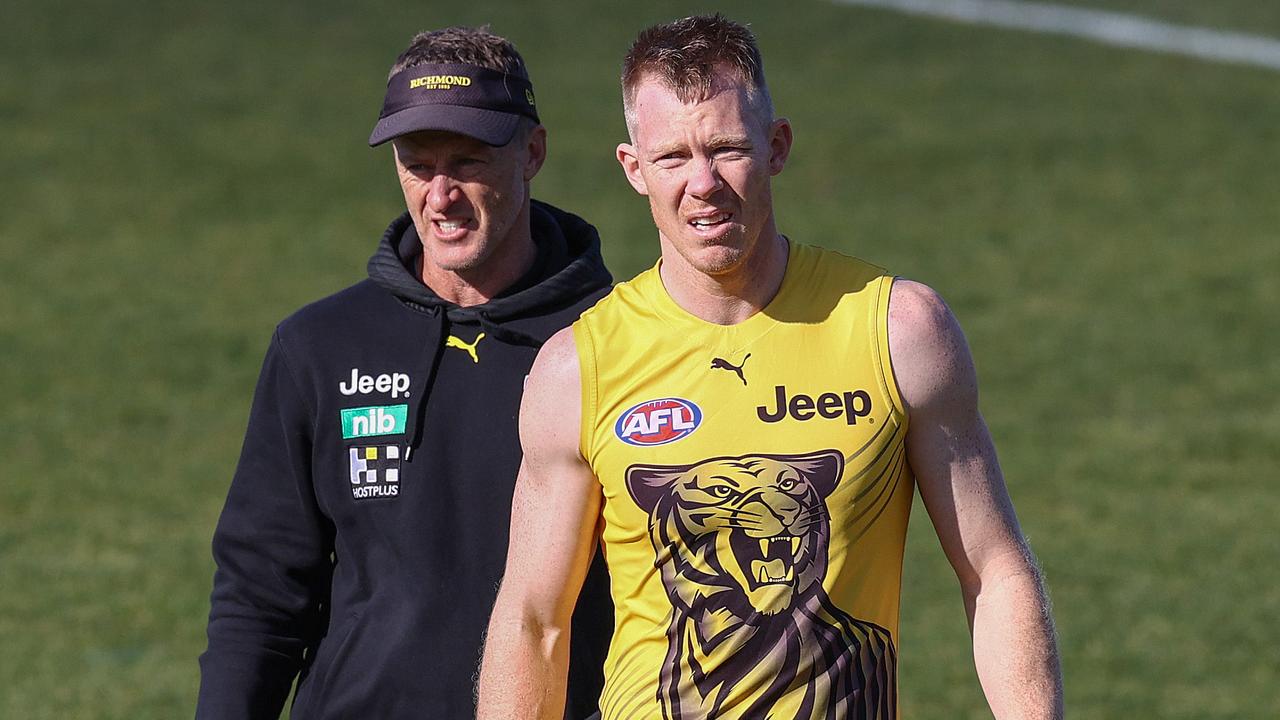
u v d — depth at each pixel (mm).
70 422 40031
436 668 12195
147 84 71125
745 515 10047
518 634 11023
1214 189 60062
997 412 40875
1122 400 41688
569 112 67375
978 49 77438
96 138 64750
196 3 81812
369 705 12305
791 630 10062
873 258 53719
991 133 66188
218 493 35875
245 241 54906
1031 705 10164
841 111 69000
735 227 9984
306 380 12656
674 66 9938
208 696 12438
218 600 12797
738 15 81500
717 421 10148
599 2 82688
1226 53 76250
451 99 12203
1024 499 35469
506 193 12430
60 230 55781
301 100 69562
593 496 10703
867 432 10133
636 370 10359
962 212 58156
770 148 10156
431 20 80250
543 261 13031
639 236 54312
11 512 34531
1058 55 76438
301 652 12898
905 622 28906
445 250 12438
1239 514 34531
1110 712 25281
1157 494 35781
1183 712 25234
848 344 10258
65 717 24781
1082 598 30156
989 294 50156
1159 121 67625
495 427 12438
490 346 12602
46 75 71875
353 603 12531
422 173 12391
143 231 55750
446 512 12352
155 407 41156
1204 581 30938
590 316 10625
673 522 10133
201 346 45469
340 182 60594
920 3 83812
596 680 12172
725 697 10117
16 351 44938
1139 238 55156
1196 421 40188
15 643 27922
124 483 36312
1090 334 46531
